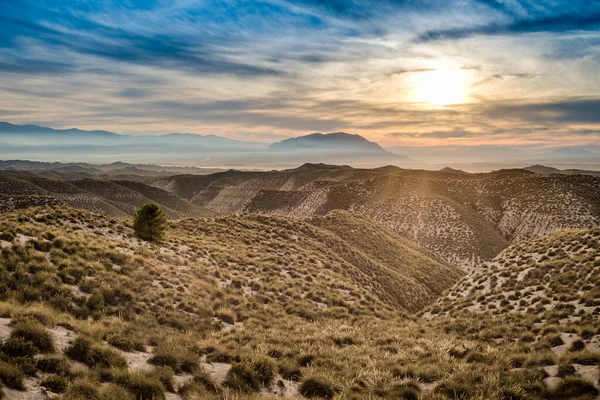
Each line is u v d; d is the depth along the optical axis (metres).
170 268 25.23
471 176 149.12
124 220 38.16
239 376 11.81
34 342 9.97
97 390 8.66
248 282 27.88
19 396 7.77
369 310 28.25
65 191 153.62
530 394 10.72
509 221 99.88
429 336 19.78
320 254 45.06
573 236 32.94
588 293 21.28
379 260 56.50
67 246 21.52
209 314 20.30
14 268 16.94
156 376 10.13
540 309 21.95
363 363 14.53
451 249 84.44
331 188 131.12
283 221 56.44
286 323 21.44
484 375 12.14
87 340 10.97
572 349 14.34
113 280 19.41
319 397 11.29
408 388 11.55
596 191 98.81
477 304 27.53
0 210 63.88
